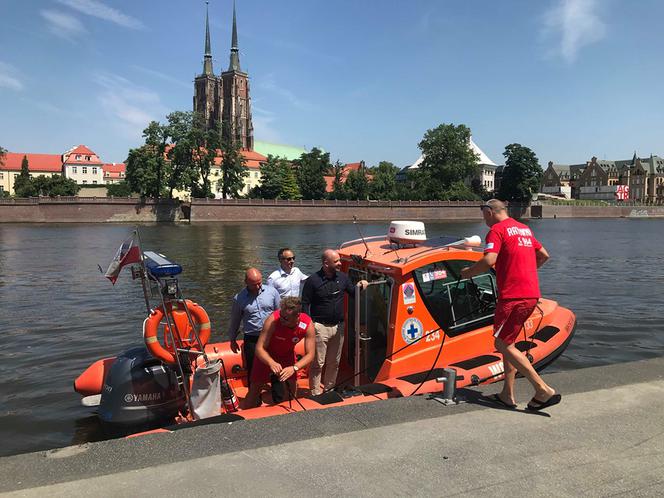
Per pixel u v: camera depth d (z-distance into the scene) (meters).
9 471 3.25
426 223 95.19
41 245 38.12
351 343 6.77
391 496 3.00
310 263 27.14
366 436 3.77
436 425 3.97
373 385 5.44
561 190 165.75
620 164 169.00
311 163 113.25
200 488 3.05
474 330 6.32
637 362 5.58
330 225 79.50
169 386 5.68
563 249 37.72
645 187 156.38
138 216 82.31
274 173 104.12
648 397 4.53
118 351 10.66
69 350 10.71
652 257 31.53
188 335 5.69
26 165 116.06
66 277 21.69
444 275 6.12
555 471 3.30
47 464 3.34
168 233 55.03
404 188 119.50
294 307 5.28
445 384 4.48
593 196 157.50
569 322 7.57
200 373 5.10
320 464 3.35
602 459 3.46
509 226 4.45
